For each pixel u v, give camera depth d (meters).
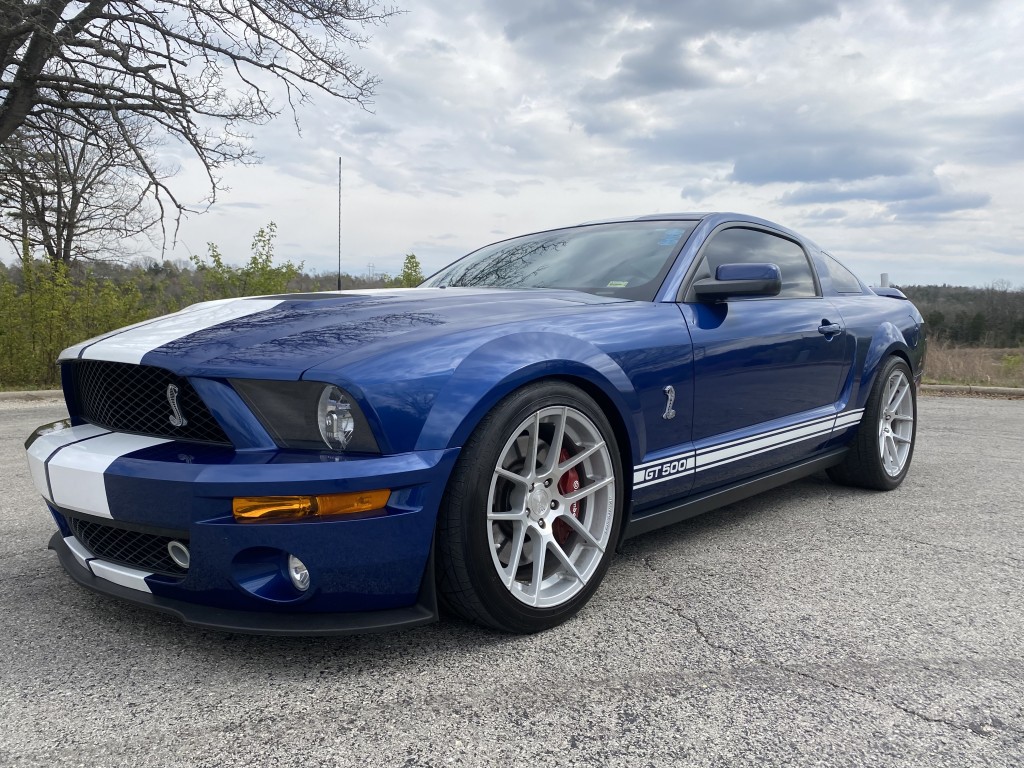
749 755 1.48
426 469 1.77
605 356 2.23
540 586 2.07
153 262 15.34
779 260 3.39
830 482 4.12
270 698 1.69
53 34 10.65
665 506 2.62
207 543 1.71
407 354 1.86
